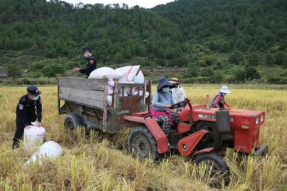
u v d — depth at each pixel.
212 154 3.85
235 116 3.92
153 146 4.40
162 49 114.56
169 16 195.12
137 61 100.81
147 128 4.61
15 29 130.38
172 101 5.18
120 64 99.44
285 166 4.31
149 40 134.88
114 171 3.73
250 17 160.38
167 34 151.00
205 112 4.15
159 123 4.75
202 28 164.00
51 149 4.32
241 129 3.91
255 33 137.12
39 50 110.25
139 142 4.75
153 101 4.79
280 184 3.78
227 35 147.38
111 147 5.32
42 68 71.25
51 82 47.38
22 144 4.75
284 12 160.25
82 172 3.53
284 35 124.38
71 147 5.34
